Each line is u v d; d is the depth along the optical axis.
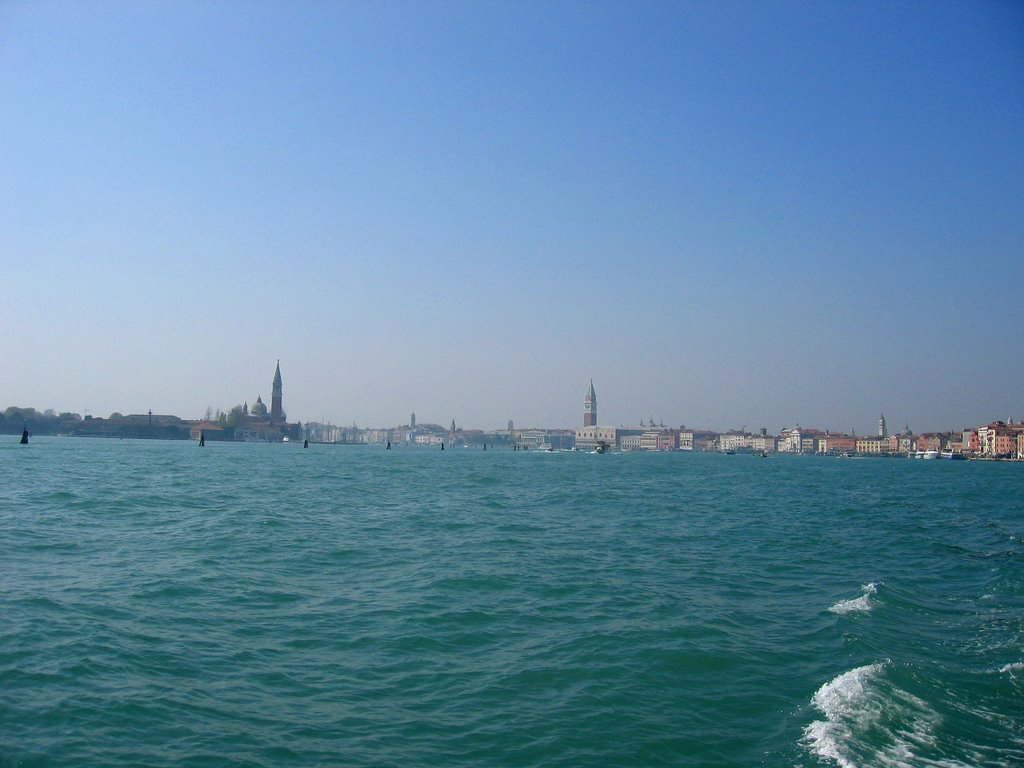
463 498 70.12
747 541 44.50
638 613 25.11
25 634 20.02
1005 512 71.06
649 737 15.24
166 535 38.38
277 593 26.55
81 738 14.31
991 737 15.18
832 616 25.20
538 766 13.96
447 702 16.94
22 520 41.47
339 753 14.26
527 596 27.23
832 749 14.38
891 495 92.38
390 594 27.02
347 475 105.31
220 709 16.08
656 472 151.25
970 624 25.09
